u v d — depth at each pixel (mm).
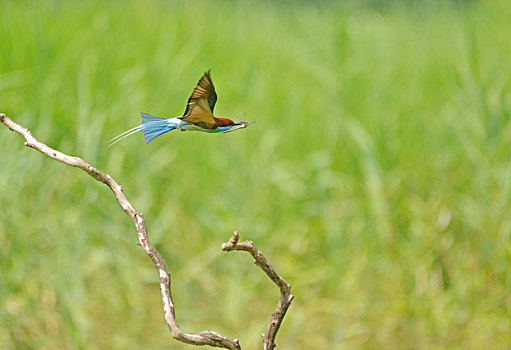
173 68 12688
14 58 11719
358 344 10016
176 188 11258
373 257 10664
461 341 9797
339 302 10453
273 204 11383
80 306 9508
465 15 15922
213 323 10328
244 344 9992
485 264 10195
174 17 15156
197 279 10781
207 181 11484
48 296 9672
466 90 11875
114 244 10383
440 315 9984
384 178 11219
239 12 17016
